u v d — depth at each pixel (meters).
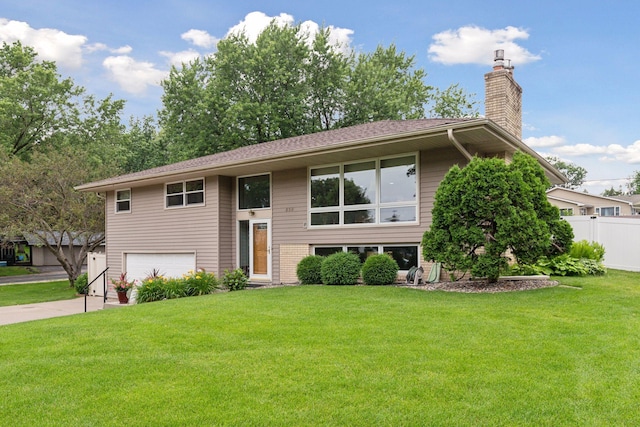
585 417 3.31
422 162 10.91
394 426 3.24
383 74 29.56
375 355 4.73
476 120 8.87
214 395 3.84
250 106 26.62
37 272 34.78
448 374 4.16
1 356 5.16
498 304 7.15
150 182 16.08
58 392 4.00
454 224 8.62
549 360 4.46
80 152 22.86
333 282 10.89
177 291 10.97
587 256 11.17
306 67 28.48
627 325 5.68
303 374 4.26
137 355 5.02
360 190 11.90
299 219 13.04
